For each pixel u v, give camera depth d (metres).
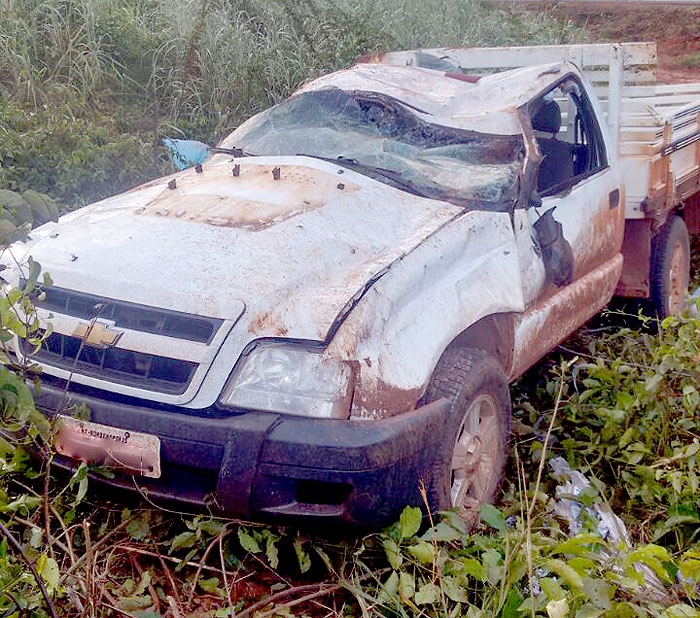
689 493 3.31
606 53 5.13
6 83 7.17
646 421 3.74
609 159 4.83
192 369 2.79
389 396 2.82
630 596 2.70
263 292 2.87
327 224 3.37
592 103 4.84
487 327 3.65
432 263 3.24
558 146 4.80
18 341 3.04
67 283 3.01
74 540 3.02
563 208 4.21
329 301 2.87
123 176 6.09
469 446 3.26
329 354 2.75
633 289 5.34
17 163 5.82
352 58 8.90
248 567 3.03
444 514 2.87
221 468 2.67
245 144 4.52
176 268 2.98
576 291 4.36
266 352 2.79
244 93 7.98
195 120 7.58
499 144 4.08
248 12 9.42
